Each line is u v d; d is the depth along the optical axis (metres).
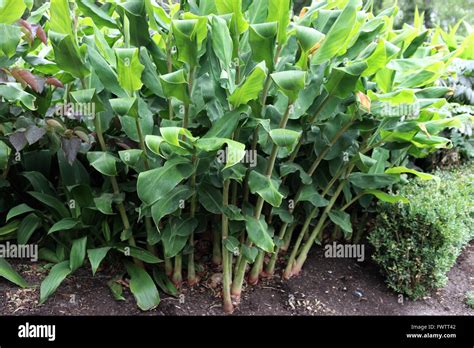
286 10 1.26
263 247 1.39
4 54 1.37
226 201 1.42
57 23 1.30
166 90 1.24
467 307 1.78
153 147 1.16
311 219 1.80
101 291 1.55
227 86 1.30
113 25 1.47
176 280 1.62
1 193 1.70
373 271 1.91
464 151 2.44
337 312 1.64
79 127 1.42
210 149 1.18
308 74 1.44
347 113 1.60
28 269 1.61
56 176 1.83
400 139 1.58
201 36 1.28
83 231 1.64
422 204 1.74
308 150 1.73
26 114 1.47
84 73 1.35
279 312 1.60
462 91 2.35
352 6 1.30
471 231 2.07
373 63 1.40
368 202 1.88
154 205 1.35
